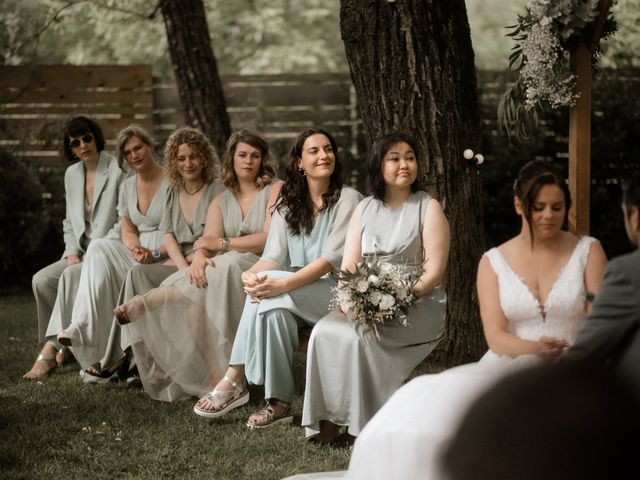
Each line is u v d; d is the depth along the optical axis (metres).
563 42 4.25
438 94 5.00
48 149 9.64
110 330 5.16
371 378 3.70
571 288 2.96
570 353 2.38
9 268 9.51
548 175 2.95
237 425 4.20
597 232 9.02
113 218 5.70
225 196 4.95
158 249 5.19
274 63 15.98
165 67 15.30
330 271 4.20
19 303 8.45
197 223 5.09
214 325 4.57
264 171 4.91
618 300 2.29
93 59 14.93
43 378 5.31
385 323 3.72
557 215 2.94
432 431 1.60
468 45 5.13
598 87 9.09
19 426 4.20
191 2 8.70
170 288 4.67
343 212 4.26
